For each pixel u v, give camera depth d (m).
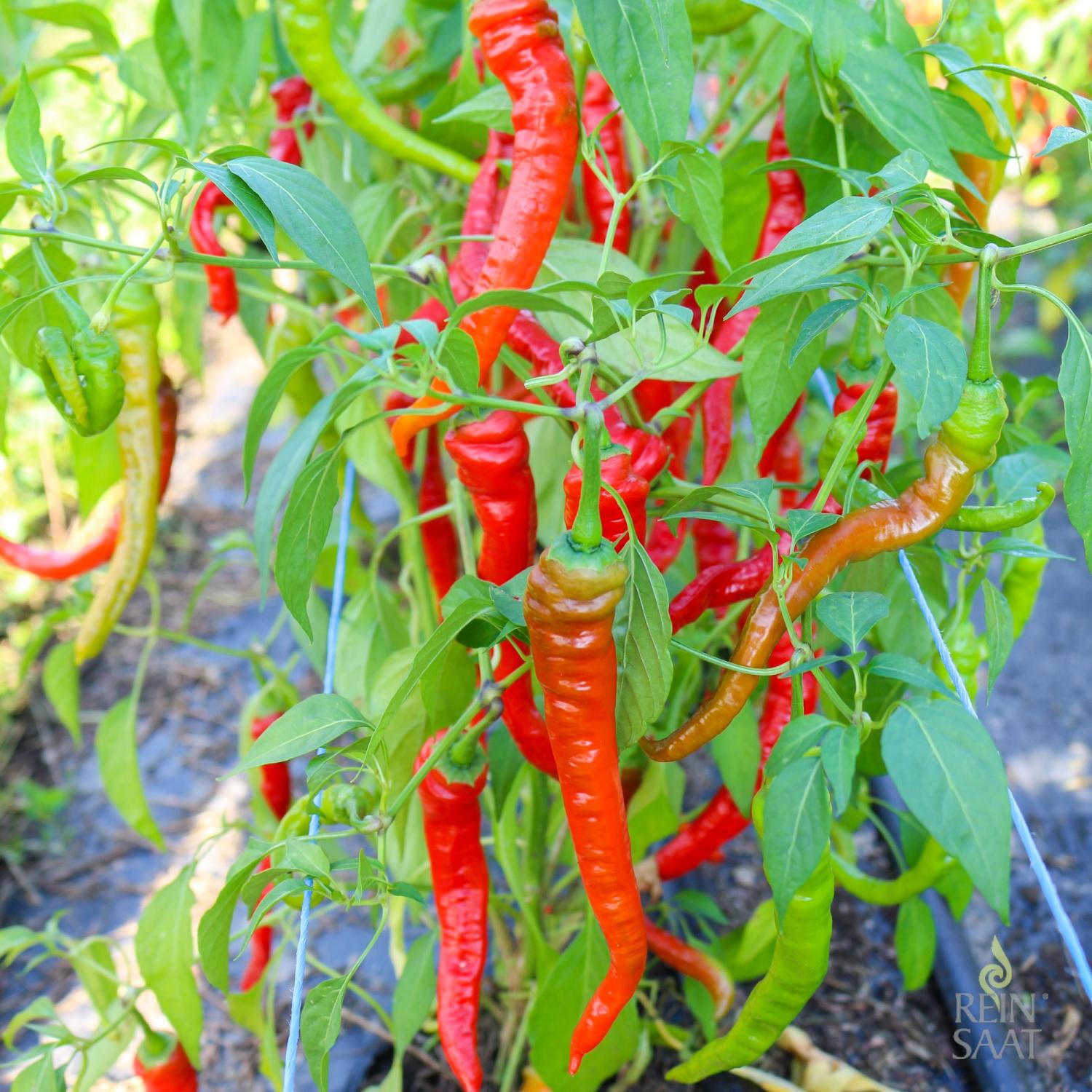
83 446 0.59
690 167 0.42
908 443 0.64
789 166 0.41
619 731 0.39
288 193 0.36
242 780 1.06
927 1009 0.76
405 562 0.70
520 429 0.44
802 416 0.80
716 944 0.66
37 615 1.28
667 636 0.37
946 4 0.48
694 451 0.75
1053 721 1.05
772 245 0.50
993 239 0.39
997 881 0.33
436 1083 0.71
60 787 1.07
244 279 0.71
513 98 0.42
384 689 0.51
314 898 0.46
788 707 0.49
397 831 0.59
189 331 0.78
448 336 0.38
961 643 0.50
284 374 0.37
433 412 0.40
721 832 0.56
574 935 0.71
